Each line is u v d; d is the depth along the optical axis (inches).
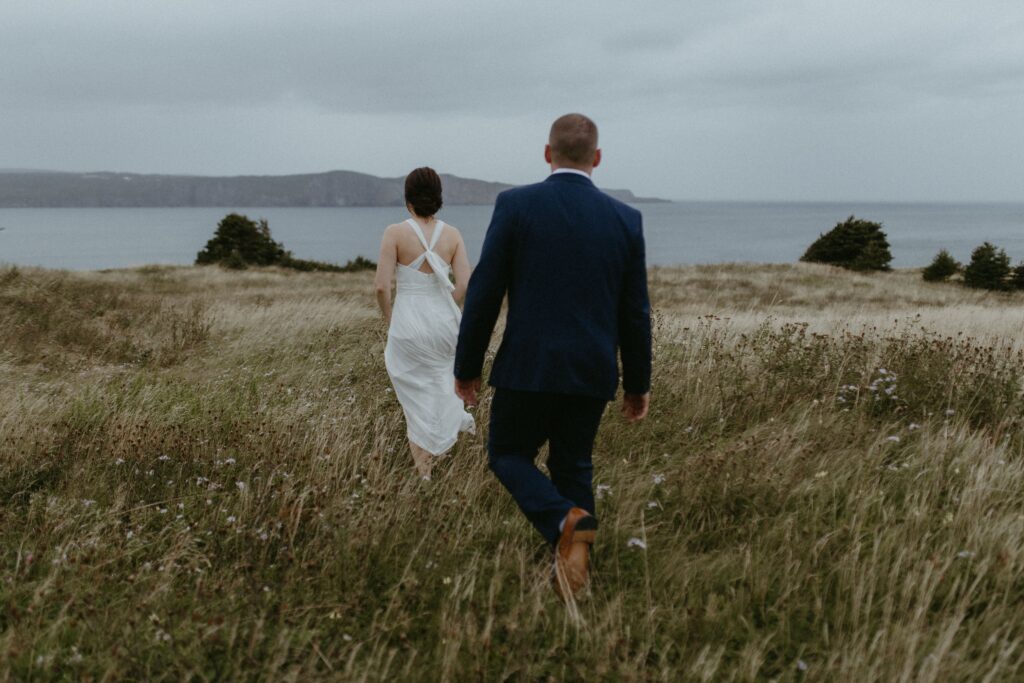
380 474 148.6
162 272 1315.2
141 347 348.5
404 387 160.4
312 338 345.7
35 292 485.7
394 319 160.2
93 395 223.8
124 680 86.2
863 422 174.6
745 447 149.1
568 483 115.0
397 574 109.8
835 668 86.4
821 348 233.5
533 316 101.9
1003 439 165.2
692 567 110.7
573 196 103.7
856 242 1920.5
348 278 1368.1
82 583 105.3
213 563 113.3
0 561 115.2
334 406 199.8
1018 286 1467.8
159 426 180.7
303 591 103.4
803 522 124.0
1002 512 123.7
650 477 143.9
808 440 162.4
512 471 110.2
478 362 108.2
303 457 150.9
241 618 97.3
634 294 106.0
